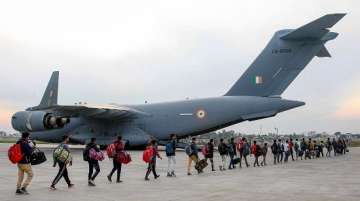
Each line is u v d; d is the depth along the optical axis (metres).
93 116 31.45
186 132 31.86
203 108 31.38
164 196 10.97
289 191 11.92
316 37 27.97
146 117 32.56
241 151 21.22
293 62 29.27
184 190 12.18
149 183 14.00
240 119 30.56
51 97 33.94
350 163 24.73
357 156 34.16
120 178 15.57
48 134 34.06
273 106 29.67
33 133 34.19
